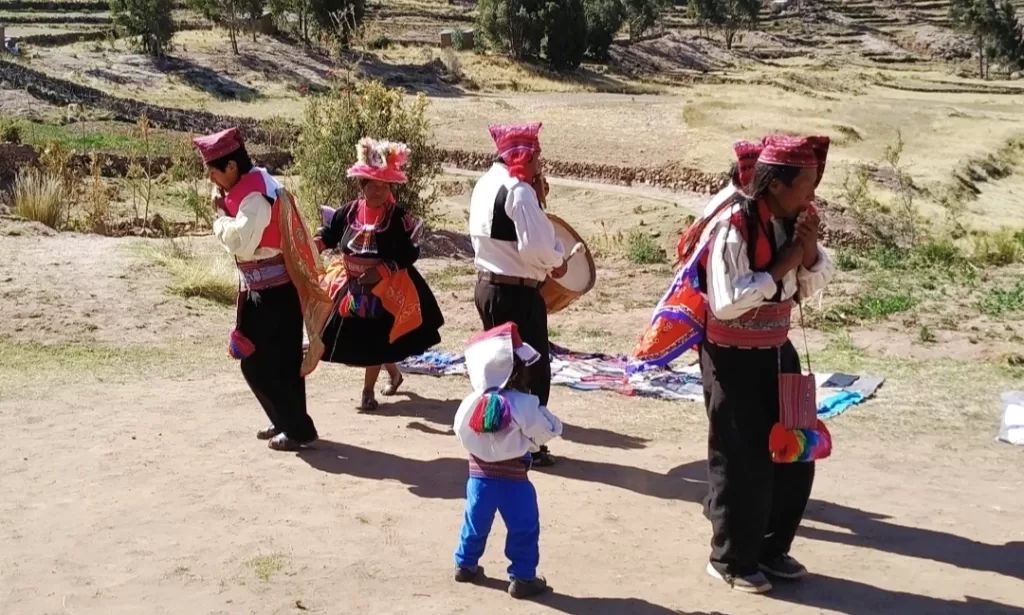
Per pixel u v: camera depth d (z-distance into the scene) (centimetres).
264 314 703
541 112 5100
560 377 962
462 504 636
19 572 532
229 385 915
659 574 545
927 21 10531
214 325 1163
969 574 552
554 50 6925
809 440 500
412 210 2006
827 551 583
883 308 1216
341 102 1995
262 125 3997
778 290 510
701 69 8175
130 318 1151
